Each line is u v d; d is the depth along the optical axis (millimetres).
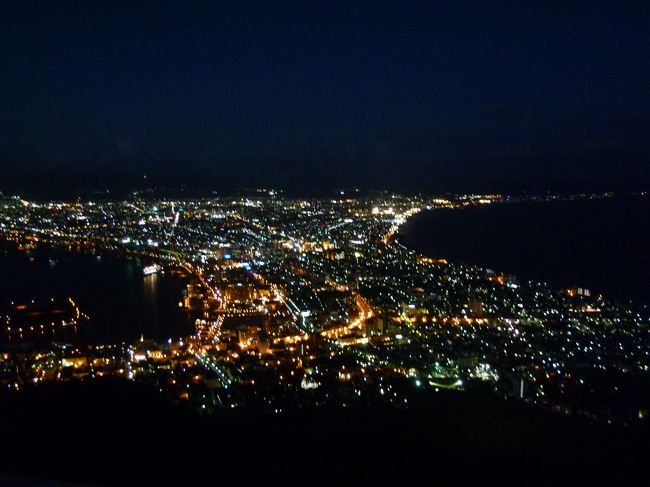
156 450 10406
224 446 10695
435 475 9562
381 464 9961
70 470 9500
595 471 9797
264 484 9195
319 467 9781
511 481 9492
